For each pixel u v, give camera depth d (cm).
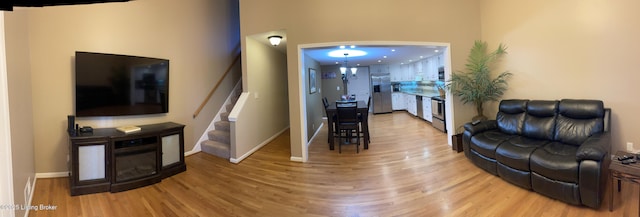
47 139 325
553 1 324
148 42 384
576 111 281
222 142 443
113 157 285
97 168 285
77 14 330
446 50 418
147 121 381
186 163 383
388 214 224
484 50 421
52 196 274
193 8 446
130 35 366
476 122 356
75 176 275
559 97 323
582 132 270
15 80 238
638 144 263
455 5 414
